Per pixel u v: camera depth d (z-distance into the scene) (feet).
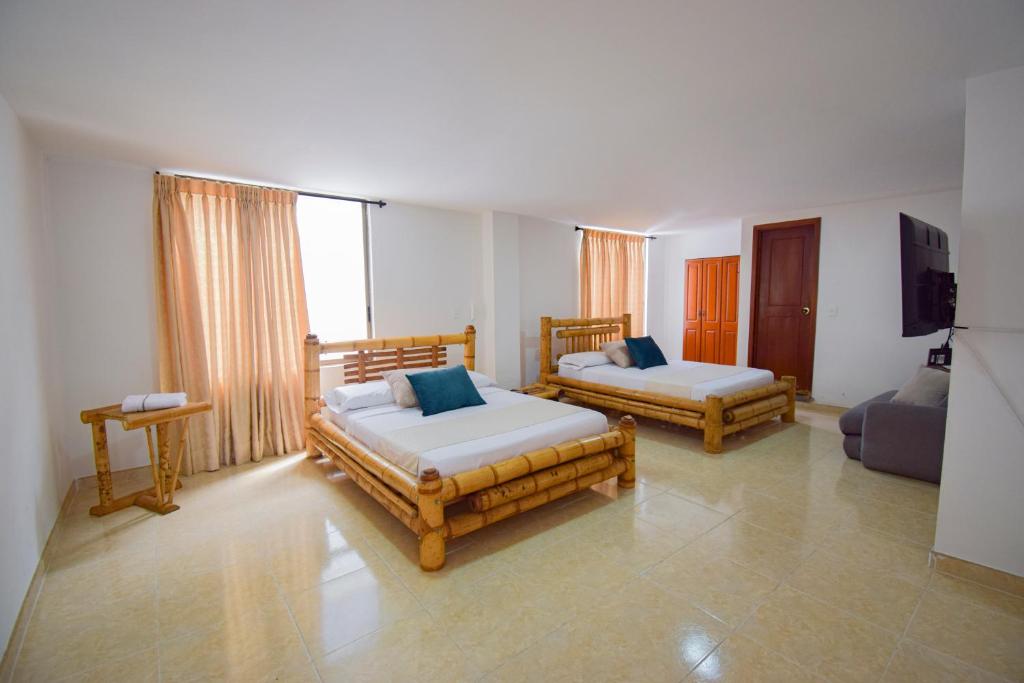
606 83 6.67
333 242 13.64
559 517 8.70
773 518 8.51
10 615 5.51
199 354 10.92
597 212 16.83
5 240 6.63
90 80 6.41
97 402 10.37
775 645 5.36
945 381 10.23
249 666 5.16
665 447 12.68
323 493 9.93
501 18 5.05
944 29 5.28
